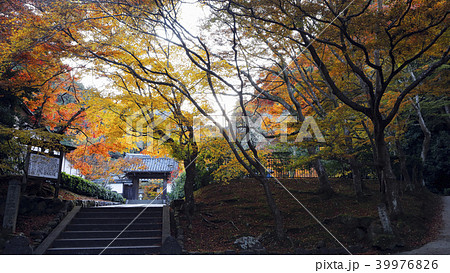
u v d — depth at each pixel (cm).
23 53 1116
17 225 1106
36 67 1221
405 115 1962
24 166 1185
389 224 1061
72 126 1454
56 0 1005
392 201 1184
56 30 1034
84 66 1216
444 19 841
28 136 1023
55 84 1581
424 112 1958
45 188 1404
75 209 1299
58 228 1116
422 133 2086
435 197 1742
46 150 1322
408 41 899
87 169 1822
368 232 1110
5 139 1093
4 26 1127
